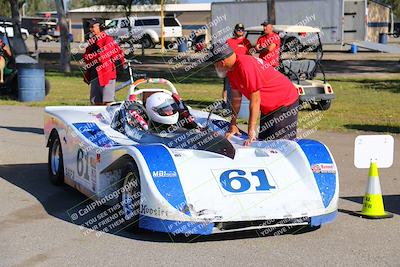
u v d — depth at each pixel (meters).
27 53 18.31
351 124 12.92
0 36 17.19
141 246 5.33
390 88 20.42
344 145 10.61
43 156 9.52
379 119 13.64
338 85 21.30
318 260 5.00
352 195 7.27
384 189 7.60
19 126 12.44
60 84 22.14
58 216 6.29
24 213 6.40
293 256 5.09
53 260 4.97
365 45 18.25
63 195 7.18
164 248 5.28
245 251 5.21
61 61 28.45
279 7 35.88
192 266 4.82
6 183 7.79
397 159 9.42
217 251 5.20
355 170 8.67
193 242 5.45
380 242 5.51
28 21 52.56
